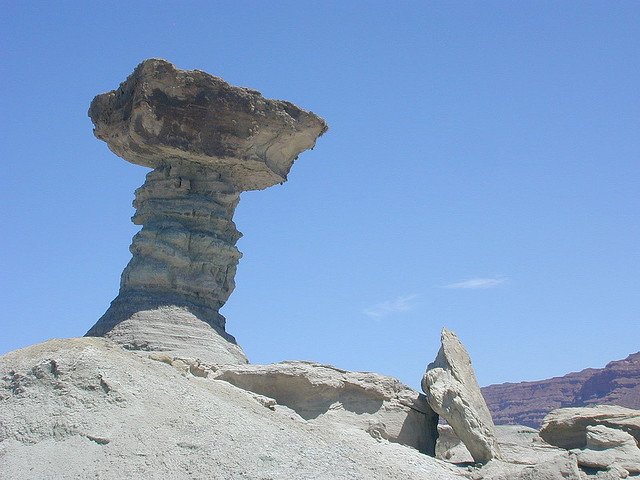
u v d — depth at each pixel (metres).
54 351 25.58
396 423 29.20
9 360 25.62
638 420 31.17
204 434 22.77
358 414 29.25
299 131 35.44
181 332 31.89
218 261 34.41
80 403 23.42
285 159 36.50
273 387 29.45
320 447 23.70
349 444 24.94
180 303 33.03
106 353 25.77
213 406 24.31
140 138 33.50
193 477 21.27
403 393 30.12
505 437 35.03
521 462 28.02
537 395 133.50
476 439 28.31
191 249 34.16
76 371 24.41
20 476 21.23
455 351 31.12
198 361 29.69
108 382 23.95
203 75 33.75
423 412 30.19
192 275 33.91
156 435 22.52
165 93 33.38
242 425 23.62
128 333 31.53
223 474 21.42
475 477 26.20
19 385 24.31
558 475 25.44
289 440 23.58
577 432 31.64
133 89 33.91
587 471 28.20
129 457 21.72
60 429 22.61
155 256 33.69
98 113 36.19
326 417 28.98
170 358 28.62
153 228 33.94
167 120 33.59
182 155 34.22
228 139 34.28
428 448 30.14
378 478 22.72
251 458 22.16
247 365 30.05
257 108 34.44
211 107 33.91
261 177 36.00
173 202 34.41
